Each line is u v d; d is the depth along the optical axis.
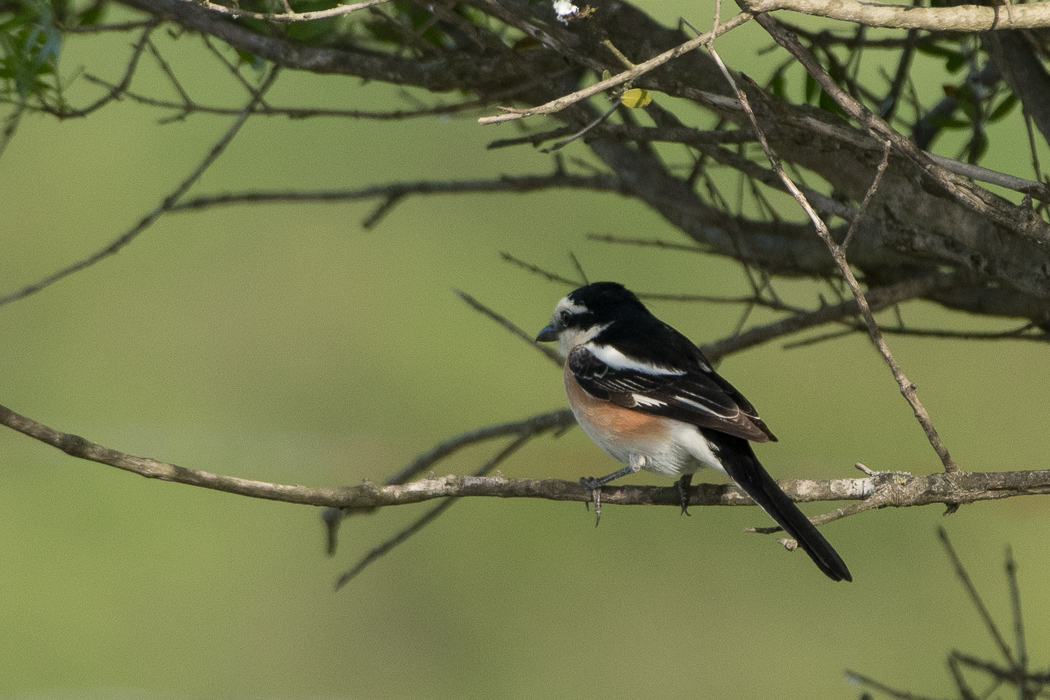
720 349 6.52
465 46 7.14
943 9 4.39
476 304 6.66
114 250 6.29
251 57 6.40
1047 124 5.47
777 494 5.42
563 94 6.53
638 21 5.82
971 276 6.26
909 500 4.84
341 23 6.45
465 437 6.96
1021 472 4.89
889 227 5.89
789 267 7.10
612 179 7.38
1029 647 11.59
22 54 5.66
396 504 4.99
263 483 4.69
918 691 11.09
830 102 6.37
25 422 4.34
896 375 4.77
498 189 7.46
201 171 6.39
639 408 6.23
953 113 6.90
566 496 5.56
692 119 9.15
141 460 4.52
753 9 4.41
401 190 7.45
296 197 7.36
